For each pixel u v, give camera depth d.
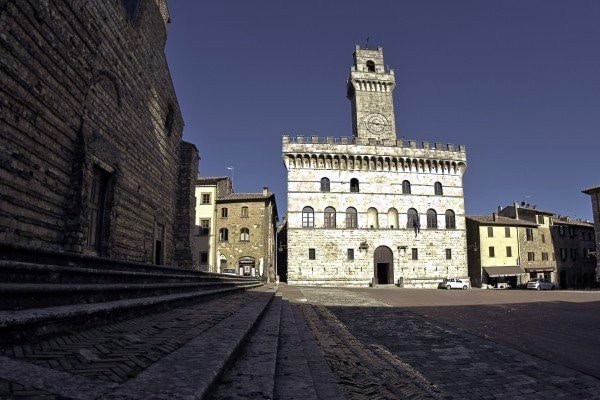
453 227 61.84
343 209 59.69
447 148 63.59
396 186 61.38
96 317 6.71
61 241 11.38
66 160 11.56
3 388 3.31
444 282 57.69
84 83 12.27
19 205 9.51
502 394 7.80
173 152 23.31
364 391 7.42
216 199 59.03
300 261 57.91
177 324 7.95
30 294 5.76
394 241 59.88
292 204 59.12
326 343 11.91
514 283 66.31
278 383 5.53
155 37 19.11
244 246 58.38
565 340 13.30
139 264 13.25
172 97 22.58
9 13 8.72
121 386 3.61
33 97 9.84
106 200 14.58
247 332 7.91
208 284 17.89
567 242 72.00
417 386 8.07
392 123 68.25
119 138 15.09
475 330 15.44
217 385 4.51
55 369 4.04
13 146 9.20
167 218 22.02
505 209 76.75
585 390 8.12
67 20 11.16
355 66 69.62
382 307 24.69
